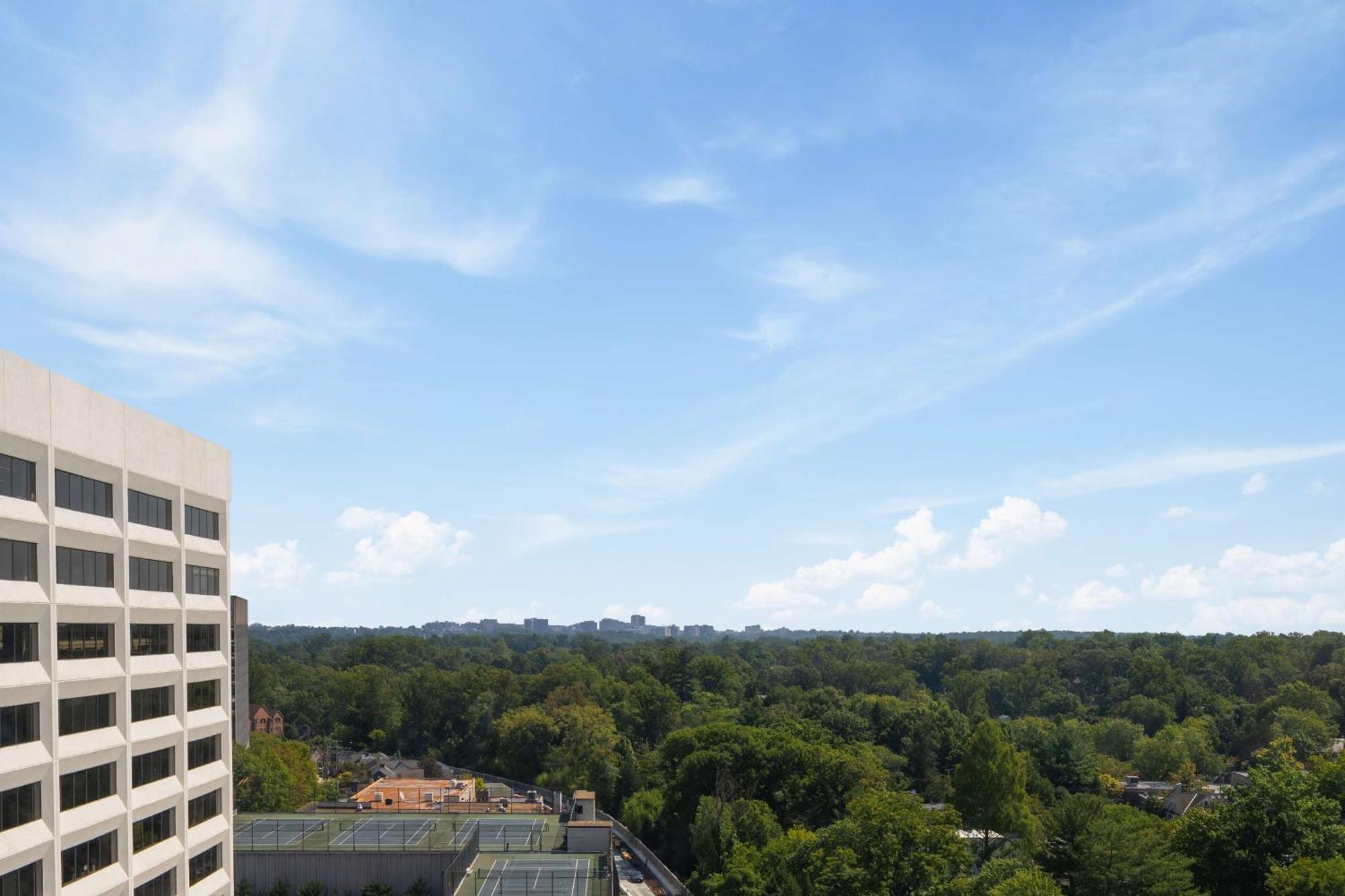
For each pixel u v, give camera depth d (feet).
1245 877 231.50
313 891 278.05
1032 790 437.99
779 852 285.02
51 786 130.82
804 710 617.21
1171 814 423.64
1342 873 189.06
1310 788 242.99
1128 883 220.64
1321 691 576.20
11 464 127.95
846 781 378.73
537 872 277.23
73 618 139.13
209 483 184.34
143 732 156.76
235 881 284.00
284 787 384.47
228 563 192.54
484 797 430.20
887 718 554.46
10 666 125.70
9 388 125.70
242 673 408.67
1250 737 553.64
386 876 285.23
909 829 239.09
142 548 158.81
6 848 121.90
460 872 272.10
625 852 386.32
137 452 157.69
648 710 606.96
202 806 178.60
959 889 223.92
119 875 146.92
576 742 507.71
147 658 160.66
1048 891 213.25
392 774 560.61
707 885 284.41
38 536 131.54
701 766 378.73
